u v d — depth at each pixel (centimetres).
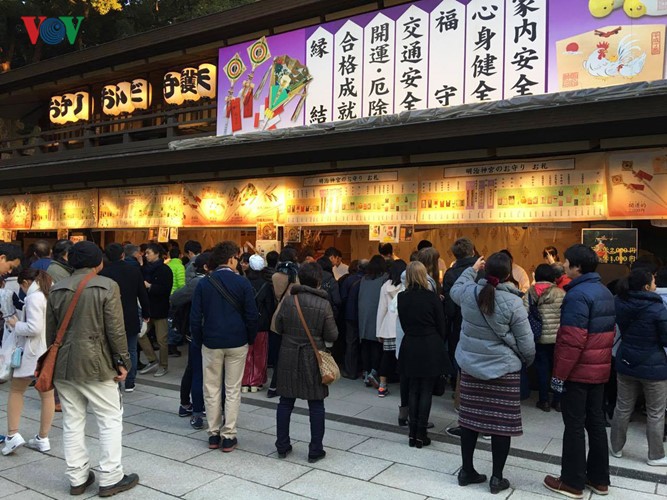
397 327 537
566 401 391
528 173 704
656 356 434
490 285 389
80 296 386
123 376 397
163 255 934
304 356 450
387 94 804
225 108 986
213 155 880
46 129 1463
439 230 950
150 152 955
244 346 480
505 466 445
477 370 390
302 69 891
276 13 893
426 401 486
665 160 620
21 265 691
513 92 702
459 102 742
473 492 395
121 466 400
